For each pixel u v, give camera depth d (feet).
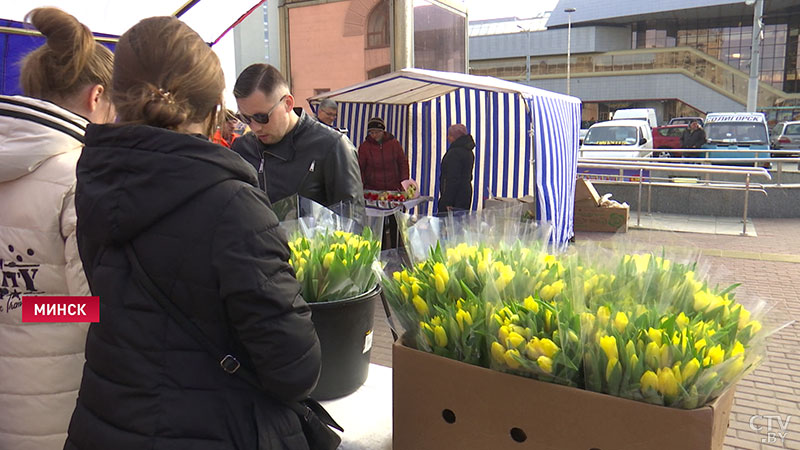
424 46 23.79
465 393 4.20
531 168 23.67
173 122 3.55
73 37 4.91
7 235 4.75
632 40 186.91
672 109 163.73
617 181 35.12
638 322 3.86
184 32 3.65
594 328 3.79
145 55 3.51
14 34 11.47
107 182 3.50
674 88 155.22
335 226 6.54
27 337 4.80
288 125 9.18
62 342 4.81
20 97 4.71
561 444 3.86
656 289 4.38
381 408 5.54
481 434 4.17
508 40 174.40
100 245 3.77
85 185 3.57
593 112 170.91
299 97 24.66
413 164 26.02
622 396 3.68
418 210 25.75
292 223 6.24
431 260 4.99
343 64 23.59
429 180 25.86
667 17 176.55
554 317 4.02
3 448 5.00
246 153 9.62
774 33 177.37
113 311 3.57
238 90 8.58
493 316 4.05
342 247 5.49
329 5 23.27
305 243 5.68
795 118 133.18
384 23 22.39
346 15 23.16
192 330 3.51
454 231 5.62
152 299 3.51
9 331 4.85
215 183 3.43
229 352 3.59
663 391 3.52
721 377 3.60
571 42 166.91
